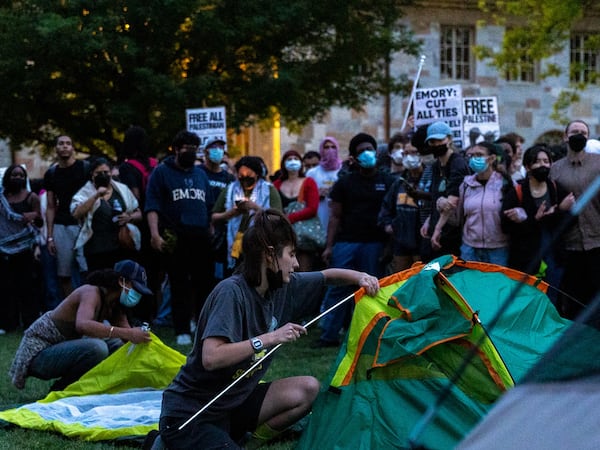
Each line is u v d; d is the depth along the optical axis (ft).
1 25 60.95
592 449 9.89
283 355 31.55
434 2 92.68
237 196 34.50
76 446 20.80
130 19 61.11
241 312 16.58
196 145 34.47
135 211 36.29
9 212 40.86
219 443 16.57
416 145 31.42
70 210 38.06
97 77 64.28
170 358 24.14
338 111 91.45
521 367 19.21
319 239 35.81
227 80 66.33
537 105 96.22
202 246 34.73
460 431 17.85
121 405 23.48
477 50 76.74
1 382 28.22
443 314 19.47
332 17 66.13
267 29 64.34
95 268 35.83
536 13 73.00
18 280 41.22
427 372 18.97
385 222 33.06
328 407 18.58
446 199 30.22
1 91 62.90
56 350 24.80
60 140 39.60
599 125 98.02
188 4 60.29
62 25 58.44
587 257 29.76
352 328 19.19
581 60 96.27
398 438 17.95
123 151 38.55
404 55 92.53
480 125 44.86
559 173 30.07
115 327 24.13
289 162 38.63
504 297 20.44
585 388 10.78
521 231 29.27
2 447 20.68
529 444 10.21
